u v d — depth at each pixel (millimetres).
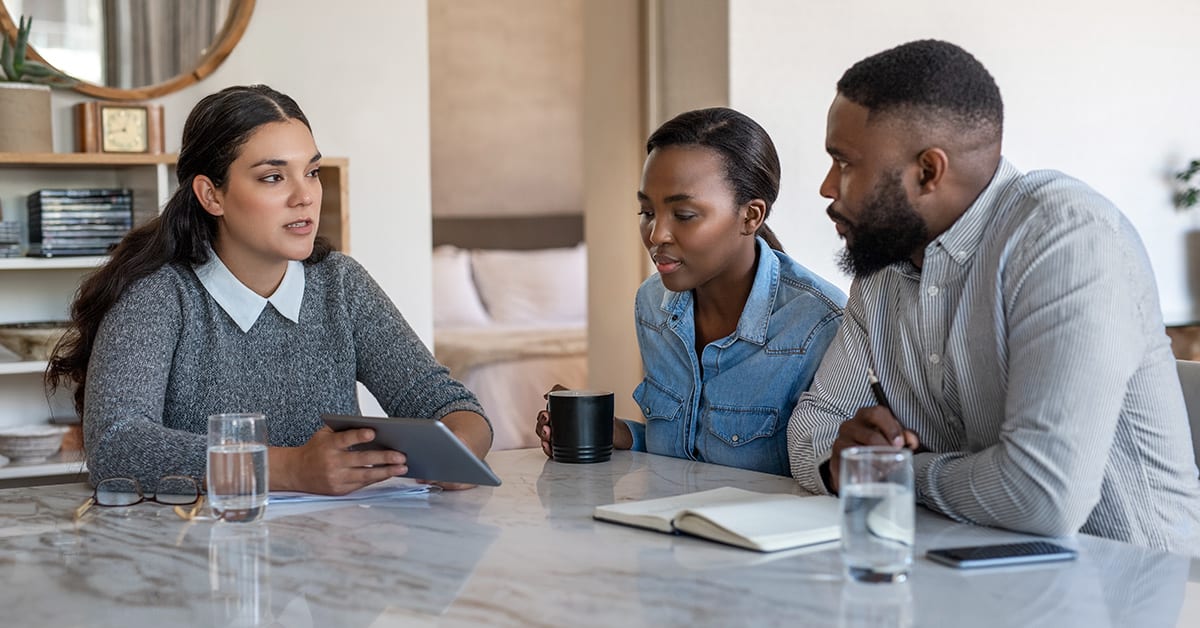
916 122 1366
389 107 3701
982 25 4023
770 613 1020
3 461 2992
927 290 1454
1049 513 1246
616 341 4176
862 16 3842
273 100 1840
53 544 1338
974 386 1431
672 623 1002
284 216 1826
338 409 1994
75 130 3297
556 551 1246
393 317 2029
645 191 1790
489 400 5016
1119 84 4258
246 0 3492
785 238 3766
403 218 3734
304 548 1290
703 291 1883
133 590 1147
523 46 6816
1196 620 999
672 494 1543
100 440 1658
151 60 3426
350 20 3645
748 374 1831
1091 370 1250
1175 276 4410
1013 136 4102
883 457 1096
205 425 1890
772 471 1813
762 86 3715
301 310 1965
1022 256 1341
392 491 1585
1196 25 4371
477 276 6578
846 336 1623
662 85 3947
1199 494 1455
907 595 1065
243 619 1052
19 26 3252
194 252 1883
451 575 1166
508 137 6840
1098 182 4258
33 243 3223
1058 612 1018
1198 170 4348
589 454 1797
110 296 1848
